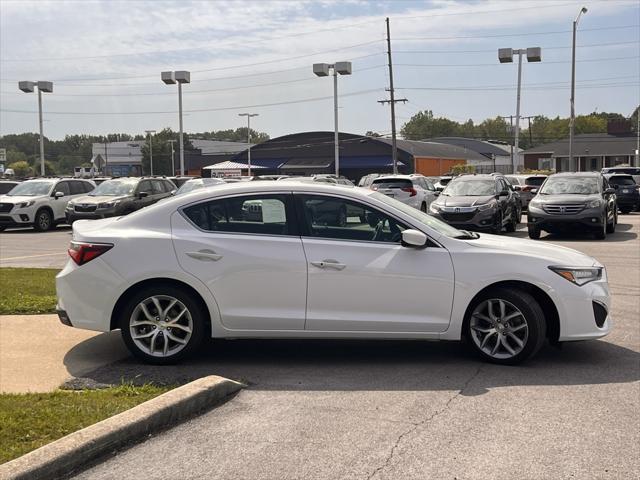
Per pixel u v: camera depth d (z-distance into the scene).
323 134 74.25
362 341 6.79
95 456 3.97
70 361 6.04
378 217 5.93
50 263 13.30
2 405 4.61
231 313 5.81
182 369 5.81
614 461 3.95
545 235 18.73
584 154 70.88
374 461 3.97
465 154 84.81
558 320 5.84
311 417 4.68
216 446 4.19
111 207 21.95
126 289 5.84
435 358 6.17
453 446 4.17
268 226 5.91
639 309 8.24
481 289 5.79
